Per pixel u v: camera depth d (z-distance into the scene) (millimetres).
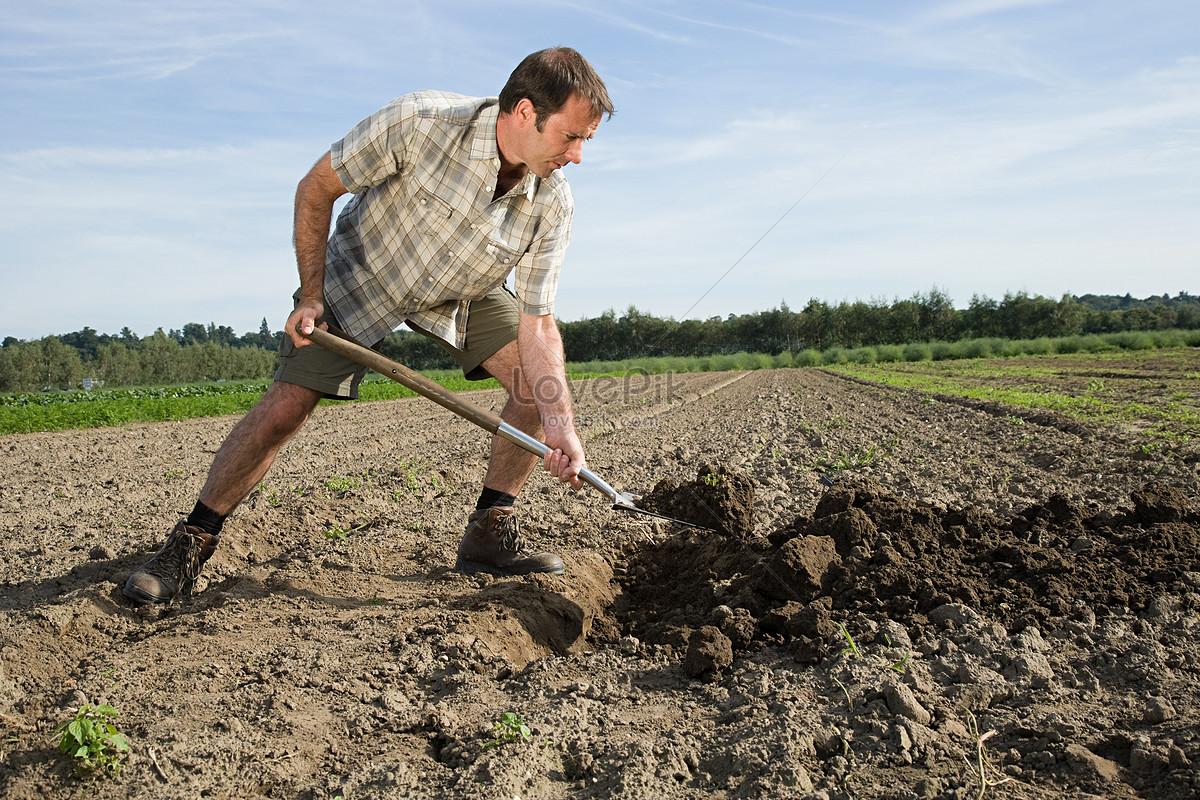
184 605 4047
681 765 2529
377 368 3703
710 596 4047
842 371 42531
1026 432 11359
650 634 3855
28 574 4598
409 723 2881
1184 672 3070
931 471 8039
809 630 3467
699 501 5156
